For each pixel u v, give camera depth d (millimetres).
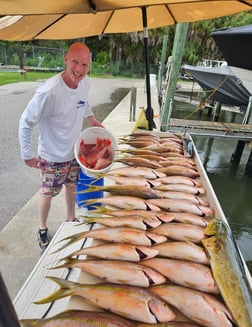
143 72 24484
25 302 1025
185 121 5910
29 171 3910
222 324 822
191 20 2672
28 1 1009
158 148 2303
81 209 2088
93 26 2475
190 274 967
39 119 1821
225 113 11805
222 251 1056
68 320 815
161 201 1472
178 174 1871
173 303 878
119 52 26859
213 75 8898
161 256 1071
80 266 1033
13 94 10781
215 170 5762
